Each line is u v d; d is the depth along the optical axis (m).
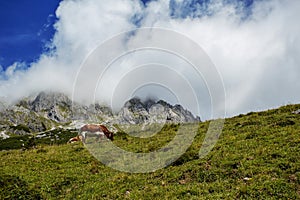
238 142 23.17
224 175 18.02
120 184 19.30
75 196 18.47
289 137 21.84
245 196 14.93
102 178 20.88
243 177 17.25
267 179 16.22
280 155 18.80
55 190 19.31
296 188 15.18
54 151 28.38
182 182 18.31
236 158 19.72
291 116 28.11
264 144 21.48
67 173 21.89
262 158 18.95
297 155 18.38
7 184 17.98
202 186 17.02
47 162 24.56
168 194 16.56
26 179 20.42
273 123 26.75
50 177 21.02
